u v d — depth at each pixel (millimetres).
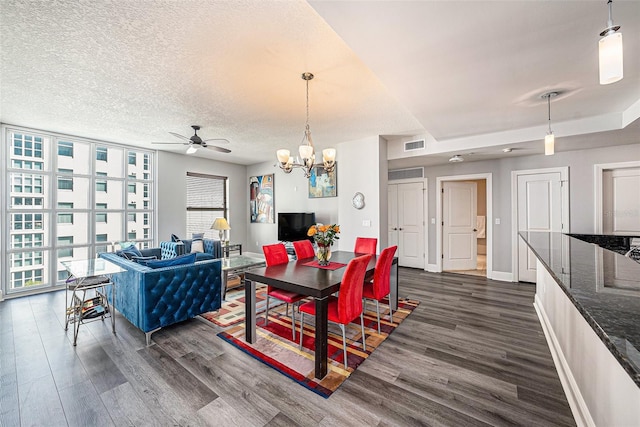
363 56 1942
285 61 2367
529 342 2703
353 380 2123
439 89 2479
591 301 1113
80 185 4910
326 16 1517
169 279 2871
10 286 4230
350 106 3373
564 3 1425
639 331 847
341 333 2922
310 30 1961
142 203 5723
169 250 5230
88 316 2865
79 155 4898
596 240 3898
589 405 1527
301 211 6539
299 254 3578
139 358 2447
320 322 2150
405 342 2717
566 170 4469
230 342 2734
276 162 7012
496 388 2018
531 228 4801
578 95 2627
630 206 4059
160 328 2898
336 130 4371
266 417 1756
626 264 1820
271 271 2768
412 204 6145
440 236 5789
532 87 2447
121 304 3178
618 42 1262
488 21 1564
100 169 5148
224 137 4820
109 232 5250
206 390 2016
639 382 649
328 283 2318
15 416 1777
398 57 1951
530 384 2062
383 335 2863
